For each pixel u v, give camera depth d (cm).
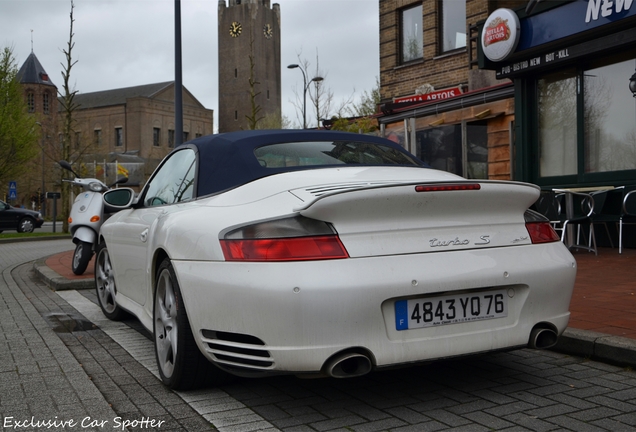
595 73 1036
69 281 862
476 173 1329
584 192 947
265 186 367
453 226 333
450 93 1677
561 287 352
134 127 9994
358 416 333
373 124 1892
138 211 521
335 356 304
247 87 9244
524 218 359
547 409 340
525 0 1505
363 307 302
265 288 303
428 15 1784
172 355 384
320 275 301
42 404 356
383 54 1931
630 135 989
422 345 317
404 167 423
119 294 570
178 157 484
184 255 355
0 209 3020
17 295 812
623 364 418
